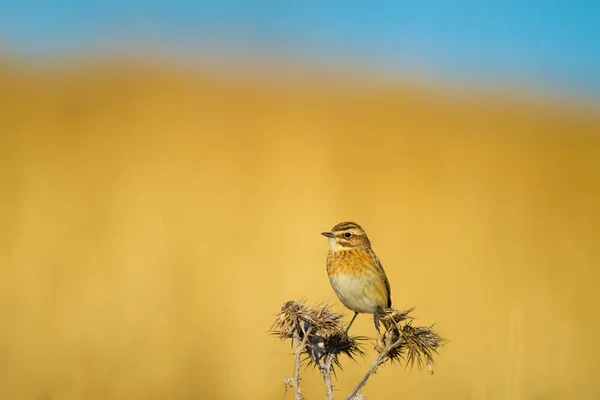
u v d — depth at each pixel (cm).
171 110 2853
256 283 1518
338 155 2533
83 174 2125
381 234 1902
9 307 1346
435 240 1911
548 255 1916
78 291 1420
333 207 2009
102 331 1293
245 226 1842
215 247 1670
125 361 1206
